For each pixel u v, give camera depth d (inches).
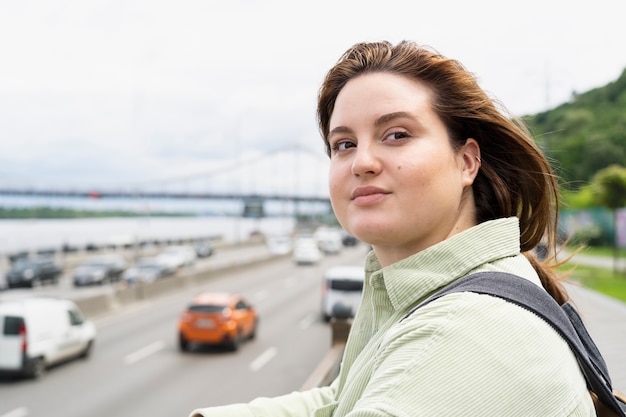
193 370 481.7
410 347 30.6
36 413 366.9
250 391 417.7
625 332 394.0
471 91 41.4
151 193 3550.7
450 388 28.0
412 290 36.6
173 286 1047.6
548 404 29.2
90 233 4163.4
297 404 50.0
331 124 41.3
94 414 365.4
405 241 38.5
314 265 1635.1
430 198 37.5
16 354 440.8
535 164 46.2
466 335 29.5
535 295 32.9
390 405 28.0
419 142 38.0
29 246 2416.3
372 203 37.5
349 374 41.5
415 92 39.1
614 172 1005.8
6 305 459.8
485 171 45.2
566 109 2007.9
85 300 749.9
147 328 683.4
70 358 519.5
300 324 717.3
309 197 4062.5
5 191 3216.0
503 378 28.5
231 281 1241.4
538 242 49.3
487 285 32.6
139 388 425.4
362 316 47.0
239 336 567.2
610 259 1005.8
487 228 36.6
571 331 33.1
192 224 6141.7
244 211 3855.8
